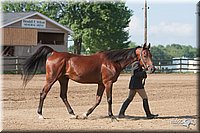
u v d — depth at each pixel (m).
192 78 30.56
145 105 12.00
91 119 11.75
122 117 12.12
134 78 11.98
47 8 52.91
